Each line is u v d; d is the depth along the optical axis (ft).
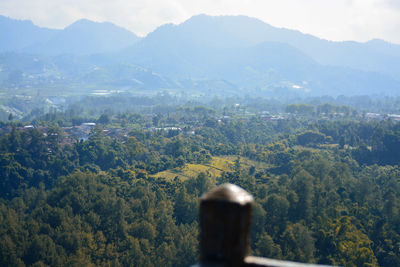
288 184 424.46
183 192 391.24
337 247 316.19
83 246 305.53
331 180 456.86
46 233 322.34
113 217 342.85
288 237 306.35
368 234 375.66
